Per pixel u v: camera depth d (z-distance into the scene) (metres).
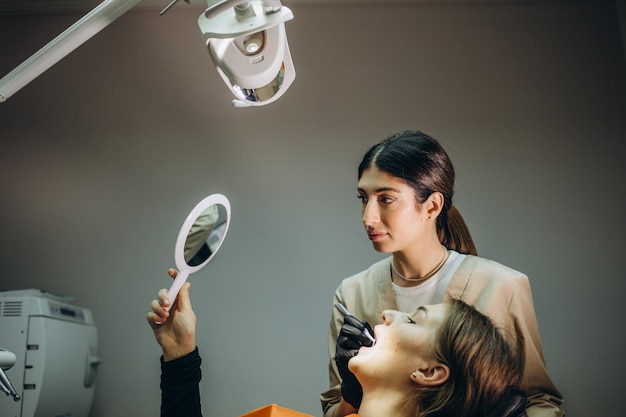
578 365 2.37
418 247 2.44
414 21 2.76
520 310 2.37
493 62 2.70
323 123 2.67
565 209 2.53
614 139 2.61
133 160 2.69
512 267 2.45
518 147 2.60
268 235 2.57
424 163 2.51
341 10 2.79
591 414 2.32
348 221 2.56
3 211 2.67
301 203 2.60
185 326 2.12
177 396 2.07
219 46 1.46
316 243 2.55
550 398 2.30
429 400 2.28
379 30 2.76
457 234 2.48
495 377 2.29
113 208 2.65
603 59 2.70
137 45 2.81
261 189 2.62
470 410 2.27
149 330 2.53
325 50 2.75
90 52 2.80
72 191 2.68
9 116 2.76
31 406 2.25
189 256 2.02
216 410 2.43
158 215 2.63
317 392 2.41
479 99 2.66
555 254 2.47
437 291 2.39
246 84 1.49
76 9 2.86
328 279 2.51
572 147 2.60
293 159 2.64
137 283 2.58
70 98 2.77
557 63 2.70
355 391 2.34
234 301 2.52
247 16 1.38
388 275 2.45
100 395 2.48
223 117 2.71
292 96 2.71
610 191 2.55
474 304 2.36
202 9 2.83
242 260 2.56
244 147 2.67
